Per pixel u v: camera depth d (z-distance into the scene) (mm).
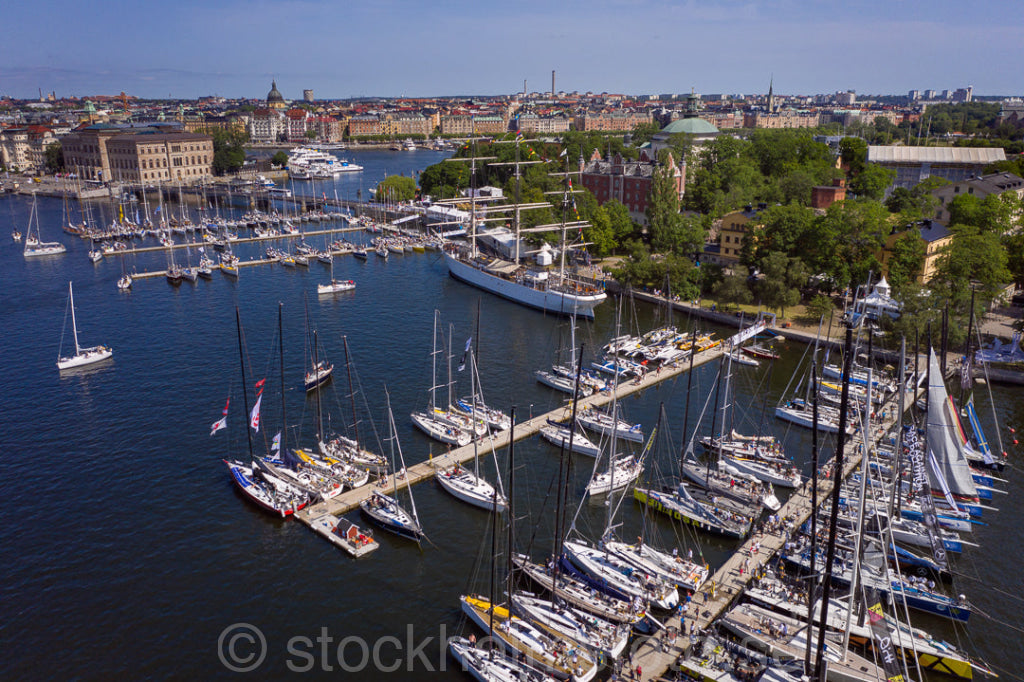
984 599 66250
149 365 124375
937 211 186875
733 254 170000
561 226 170375
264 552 73125
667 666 57688
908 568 70500
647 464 90875
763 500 80062
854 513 76250
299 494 81062
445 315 154250
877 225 144000
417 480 86125
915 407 82188
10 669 58188
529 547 71500
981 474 86375
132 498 82562
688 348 130125
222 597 66625
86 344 135750
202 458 91812
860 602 59750
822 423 99625
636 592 65125
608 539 72312
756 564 70125
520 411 105562
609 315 153625
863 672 53312
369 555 72750
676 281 157875
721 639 59438
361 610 65062
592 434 98938
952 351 122875
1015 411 105250
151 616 64125
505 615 62469
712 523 76375
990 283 134750
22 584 68125
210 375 119562
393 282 184625
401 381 116500
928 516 70688
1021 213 171625
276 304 162500
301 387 114125
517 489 84688
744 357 124750
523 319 152000
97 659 59375
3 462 90500
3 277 189625
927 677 57500
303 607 65375
